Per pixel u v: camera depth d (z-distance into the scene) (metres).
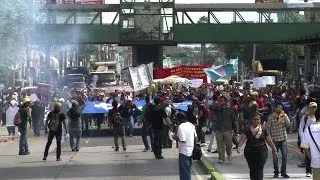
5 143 24.61
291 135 25.36
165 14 54.62
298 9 55.31
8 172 15.98
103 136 28.02
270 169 15.59
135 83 35.72
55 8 53.25
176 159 18.58
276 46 90.19
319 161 9.09
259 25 54.94
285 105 27.00
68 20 54.31
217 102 17.53
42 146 23.16
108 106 28.88
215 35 55.03
